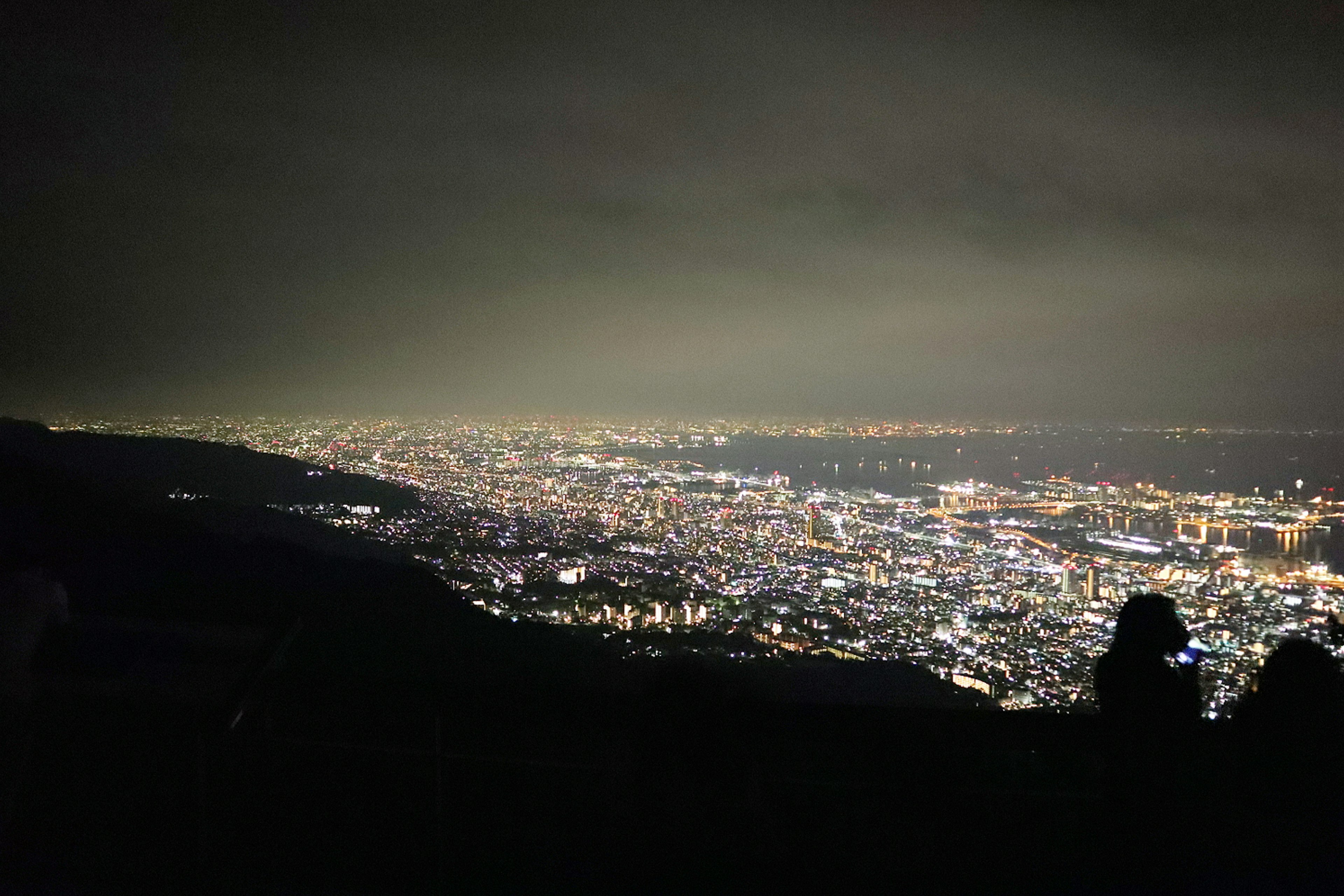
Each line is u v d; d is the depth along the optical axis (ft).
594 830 10.77
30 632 10.00
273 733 12.01
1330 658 10.61
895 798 11.12
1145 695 10.67
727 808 9.12
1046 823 11.11
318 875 10.43
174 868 10.37
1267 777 10.45
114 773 11.44
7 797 9.84
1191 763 10.61
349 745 11.49
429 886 10.25
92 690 10.52
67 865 10.34
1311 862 10.41
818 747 11.53
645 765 9.16
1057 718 10.74
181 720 10.06
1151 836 10.66
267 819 11.13
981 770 11.41
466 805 11.28
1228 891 10.39
